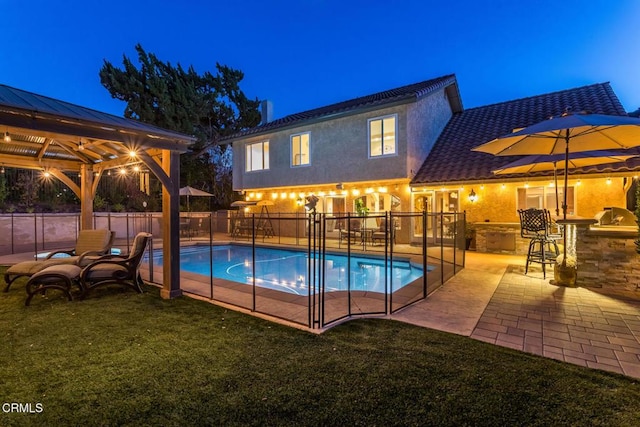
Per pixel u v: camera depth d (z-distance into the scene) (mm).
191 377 3201
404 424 2543
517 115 14641
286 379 3158
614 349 3789
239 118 24547
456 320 4785
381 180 13555
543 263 7594
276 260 12383
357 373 3258
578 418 2598
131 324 4656
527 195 11430
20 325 4605
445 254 10969
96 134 5203
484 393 2914
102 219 16047
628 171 9461
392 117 13227
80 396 2895
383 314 5086
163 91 19812
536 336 4168
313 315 4566
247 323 4691
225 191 24219
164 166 6227
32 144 7852
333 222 15828
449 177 12438
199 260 12672
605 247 6387
